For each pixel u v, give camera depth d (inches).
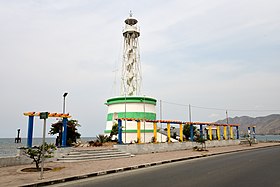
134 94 1503.4
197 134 1444.4
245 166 550.0
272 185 345.4
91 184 384.8
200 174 450.9
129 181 397.1
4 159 569.6
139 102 1405.0
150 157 778.2
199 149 1083.9
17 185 363.6
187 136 1454.2
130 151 878.4
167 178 414.9
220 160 690.8
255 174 439.8
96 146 1058.7
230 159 712.4
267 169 498.9
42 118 449.4
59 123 895.7
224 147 1305.4
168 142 1048.2
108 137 1310.3
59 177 424.8
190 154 868.6
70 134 923.4
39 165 590.9
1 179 410.6
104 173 485.7
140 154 897.5
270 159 689.6
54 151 684.1
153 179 408.2
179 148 1098.1
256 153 916.6
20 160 600.7
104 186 363.6
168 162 668.1
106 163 629.0
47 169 526.9
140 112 1389.0
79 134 957.2
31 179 408.8
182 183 367.6
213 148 1218.0
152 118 1443.2
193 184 358.6
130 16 1589.6
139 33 1581.0
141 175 457.4
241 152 986.7
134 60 1549.0
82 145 1104.8
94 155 743.1
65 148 718.5
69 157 693.3
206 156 837.2
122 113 1395.2
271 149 1146.0
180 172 481.4
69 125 913.5
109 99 1471.5
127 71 1530.5
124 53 1561.3
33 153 521.0
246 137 1795.0
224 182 370.3
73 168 539.8
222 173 457.1
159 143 1002.7
